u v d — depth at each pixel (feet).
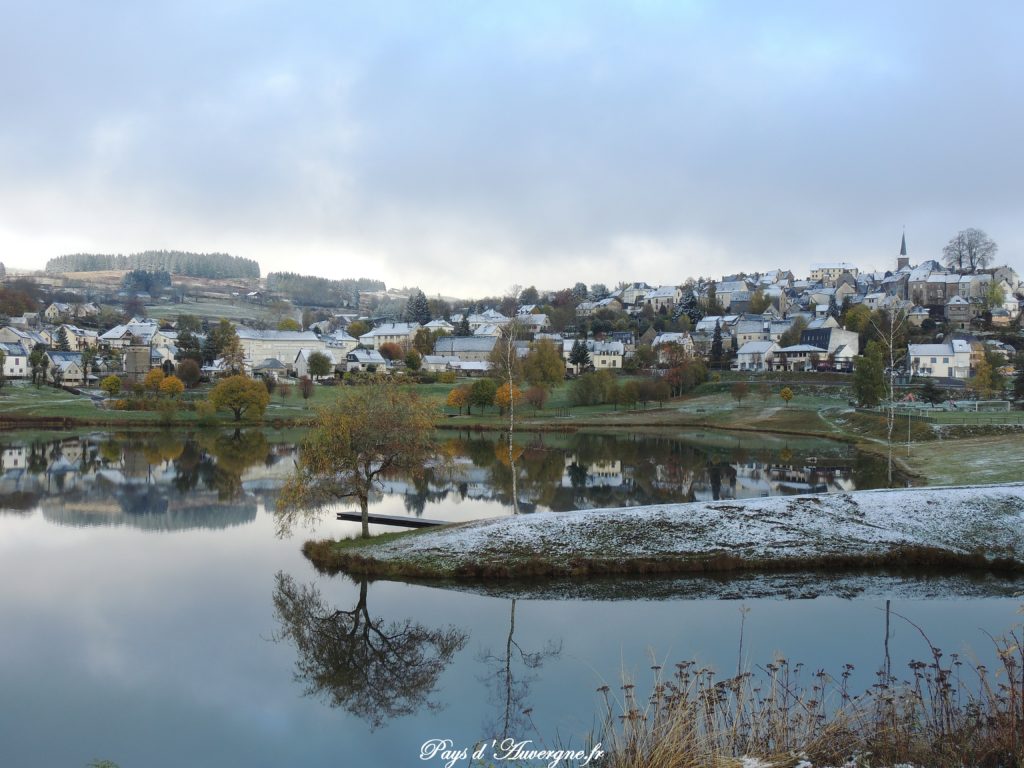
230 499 225.35
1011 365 569.23
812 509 165.37
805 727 60.18
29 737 85.61
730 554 149.38
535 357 572.10
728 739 59.26
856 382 434.30
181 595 133.08
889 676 73.10
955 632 108.17
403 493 235.40
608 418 500.74
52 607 127.13
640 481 255.91
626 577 142.72
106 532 181.27
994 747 52.95
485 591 135.13
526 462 309.01
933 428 347.56
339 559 151.23
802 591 132.67
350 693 95.50
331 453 163.12
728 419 481.05
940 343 646.74
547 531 157.79
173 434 429.79
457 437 420.36
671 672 94.89
